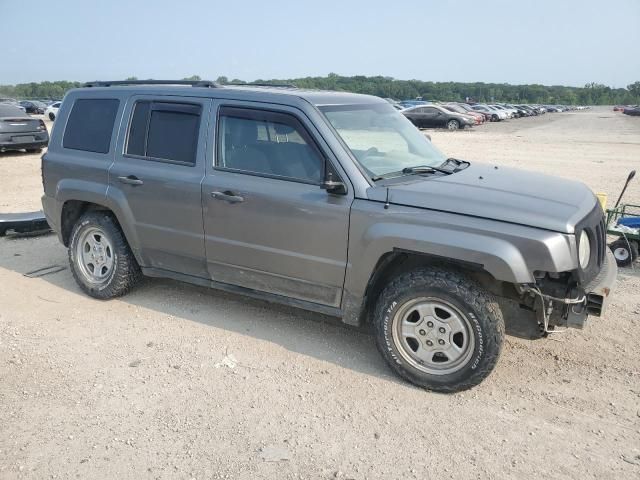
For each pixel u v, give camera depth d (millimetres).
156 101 4941
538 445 3346
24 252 7012
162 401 3779
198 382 4016
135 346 4543
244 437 3412
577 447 3328
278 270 4375
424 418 3605
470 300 3641
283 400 3799
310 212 4090
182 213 4719
